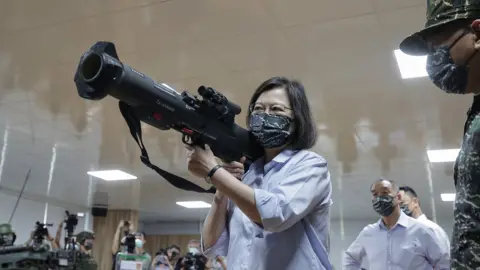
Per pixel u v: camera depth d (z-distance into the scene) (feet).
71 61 11.12
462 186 2.37
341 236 38.37
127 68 3.11
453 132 15.47
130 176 24.18
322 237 3.62
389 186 8.43
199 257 19.98
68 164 22.08
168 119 3.29
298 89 3.94
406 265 8.01
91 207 35.19
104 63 2.99
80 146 18.81
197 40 9.95
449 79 2.63
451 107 13.30
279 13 8.82
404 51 2.89
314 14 8.80
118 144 18.25
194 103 3.41
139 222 44.65
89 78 3.08
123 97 3.12
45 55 10.91
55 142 18.42
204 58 10.77
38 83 12.55
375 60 10.51
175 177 3.75
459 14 2.53
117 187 27.40
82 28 9.66
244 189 3.27
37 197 31.27
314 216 3.60
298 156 3.67
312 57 10.52
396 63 10.58
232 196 3.30
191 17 9.07
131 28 9.56
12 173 24.79
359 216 36.68
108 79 3.01
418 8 8.35
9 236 11.41
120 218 35.53
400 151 18.01
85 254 11.21
